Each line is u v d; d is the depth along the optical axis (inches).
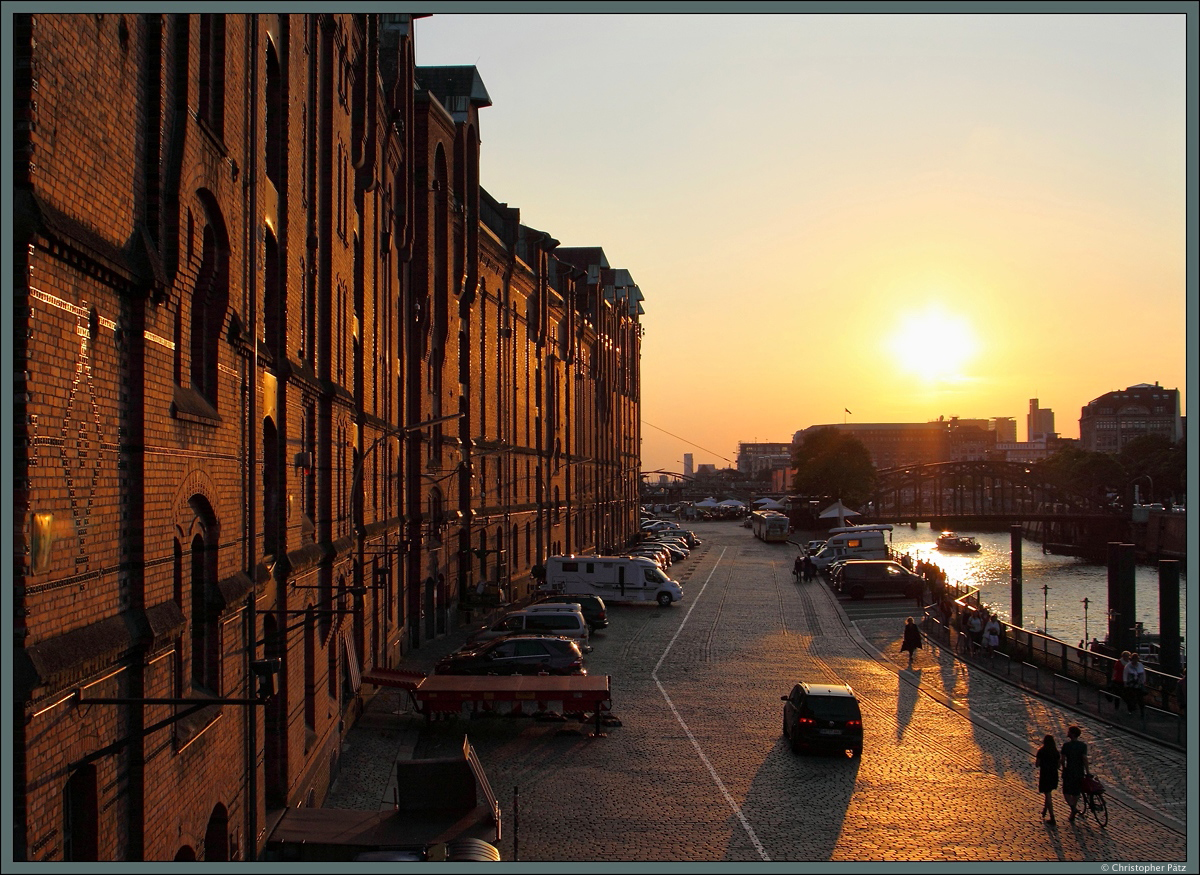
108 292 349.7
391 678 987.9
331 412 823.1
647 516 7022.6
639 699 1147.3
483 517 1707.7
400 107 1214.3
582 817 723.4
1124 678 1043.9
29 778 285.4
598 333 3070.9
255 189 571.8
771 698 1155.9
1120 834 687.7
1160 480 5132.9
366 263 1000.9
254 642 562.9
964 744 946.7
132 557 374.6
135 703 350.6
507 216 1973.4
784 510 5659.5
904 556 2615.7
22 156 282.5
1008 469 6771.7
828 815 727.7
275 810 642.8
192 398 450.0
